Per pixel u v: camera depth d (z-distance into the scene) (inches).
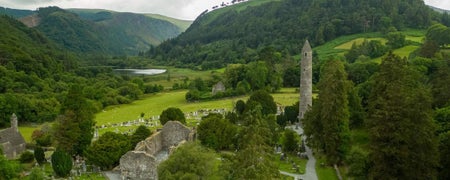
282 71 7170.3
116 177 2733.8
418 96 2231.8
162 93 7751.0
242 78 6840.6
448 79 3294.8
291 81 6939.0
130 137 3243.1
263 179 1646.2
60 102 5984.3
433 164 2060.8
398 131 2047.2
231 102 5885.8
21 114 5177.2
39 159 3107.8
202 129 3334.2
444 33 6648.6
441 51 5821.9
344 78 2987.2
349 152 2709.2
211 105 5753.0
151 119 4980.3
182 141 2997.0
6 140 3489.2
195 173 2177.7
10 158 3427.7
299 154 3129.9
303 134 3472.0
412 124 2042.3
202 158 2233.0
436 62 4854.8
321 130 3029.0
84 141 3240.7
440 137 2309.3
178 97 6904.5
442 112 2662.4
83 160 3125.0
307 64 3986.2
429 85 3961.6
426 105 2219.5
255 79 6471.5
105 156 2869.1
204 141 3272.6
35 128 4906.5
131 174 2551.7
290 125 4220.0
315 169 2812.5
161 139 3277.6
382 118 2113.7
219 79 7618.1
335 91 2851.9
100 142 2945.4
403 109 2059.5
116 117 5369.1
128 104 6668.3
